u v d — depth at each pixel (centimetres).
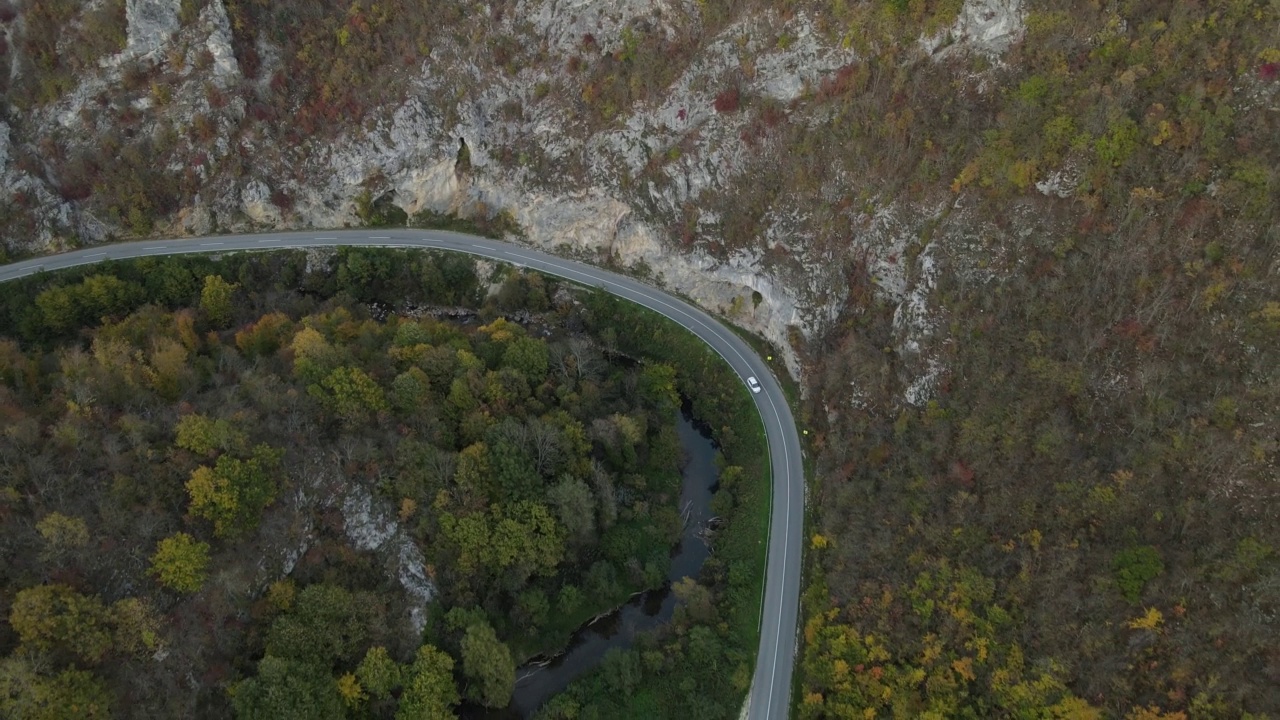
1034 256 7669
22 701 4959
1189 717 5509
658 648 7212
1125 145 7319
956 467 7138
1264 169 6669
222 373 7769
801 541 7888
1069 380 6944
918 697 6228
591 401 8775
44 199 10300
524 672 7256
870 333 8769
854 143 9119
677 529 8288
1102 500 6375
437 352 8188
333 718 5878
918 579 6744
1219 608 5762
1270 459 6097
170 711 5556
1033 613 6256
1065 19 8081
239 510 6259
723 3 10031
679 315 10250
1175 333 6731
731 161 9994
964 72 8600
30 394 7181
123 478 6056
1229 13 7300
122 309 9850
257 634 6078
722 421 9300
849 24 9250
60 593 5447
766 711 6706
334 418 7244
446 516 6981
